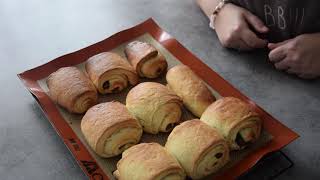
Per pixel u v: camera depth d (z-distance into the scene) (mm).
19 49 884
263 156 623
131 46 804
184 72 751
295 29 853
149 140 691
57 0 1015
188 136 620
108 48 836
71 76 740
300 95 743
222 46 855
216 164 612
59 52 873
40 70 790
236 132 638
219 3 903
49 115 717
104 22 938
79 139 680
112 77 755
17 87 802
